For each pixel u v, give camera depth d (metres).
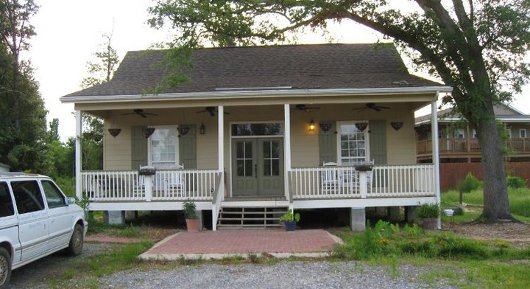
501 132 17.14
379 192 14.23
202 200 13.89
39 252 8.02
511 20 13.65
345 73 16.42
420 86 13.79
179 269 8.28
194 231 13.08
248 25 15.63
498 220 14.82
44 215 8.22
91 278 7.78
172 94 13.92
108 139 16.64
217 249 9.62
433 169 14.16
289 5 14.84
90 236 12.56
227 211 14.19
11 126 28.66
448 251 9.27
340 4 15.16
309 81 15.26
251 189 16.36
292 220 12.73
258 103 14.14
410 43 15.80
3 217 7.04
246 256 8.94
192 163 16.41
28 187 8.05
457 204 21.72
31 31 30.16
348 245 9.52
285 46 19.20
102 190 14.24
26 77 29.55
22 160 28.25
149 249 9.86
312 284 7.04
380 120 16.28
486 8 14.02
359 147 16.27
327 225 14.89
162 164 16.48
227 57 18.38
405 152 16.17
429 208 13.68
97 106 14.27
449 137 35.03
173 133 16.58
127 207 14.12
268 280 7.32
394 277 7.33
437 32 15.15
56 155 36.62
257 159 16.44
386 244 9.43
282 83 15.06
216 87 14.77
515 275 7.45
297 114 16.39
